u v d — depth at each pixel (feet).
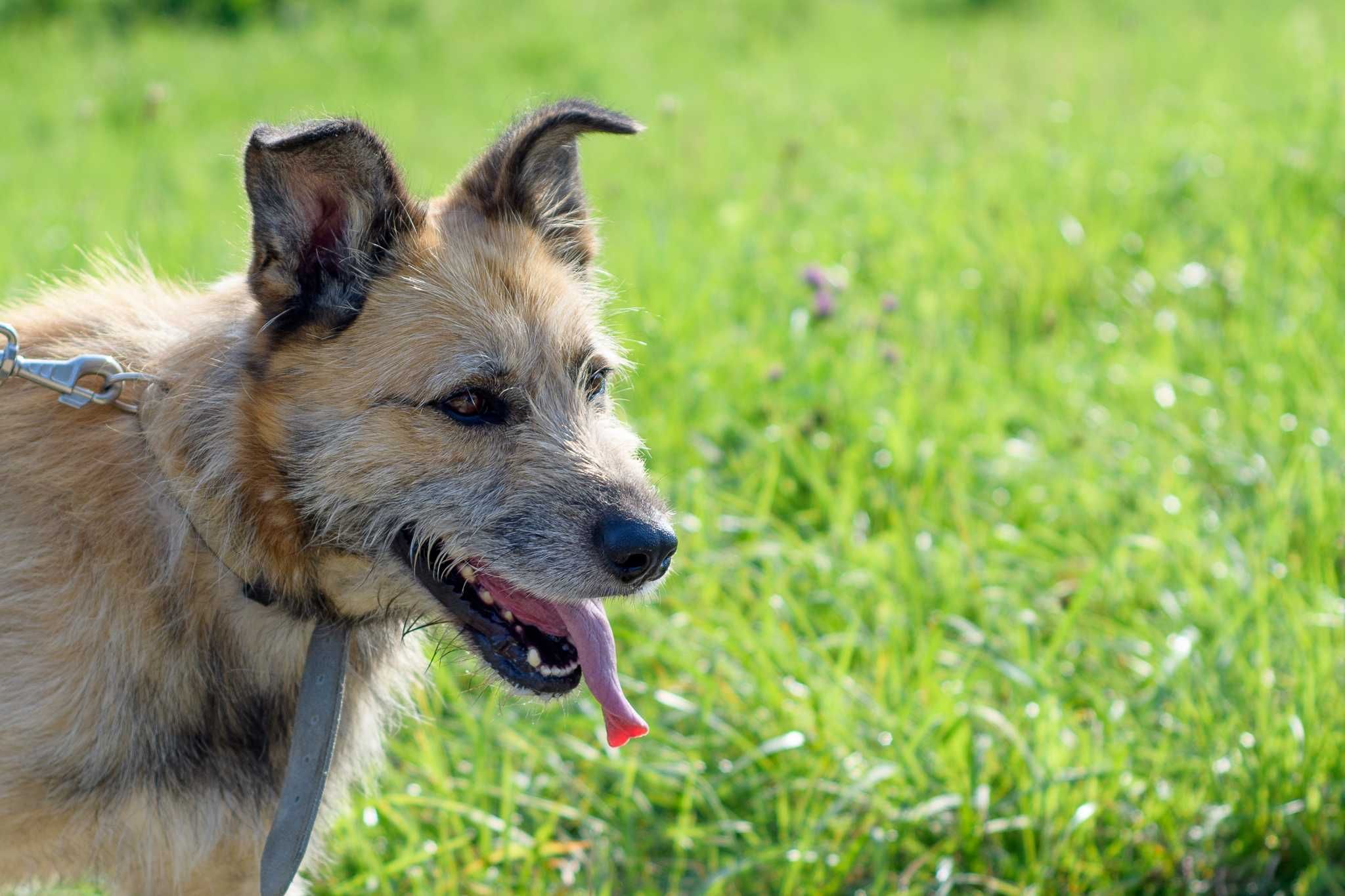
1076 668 14.70
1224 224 25.22
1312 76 36.73
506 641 10.55
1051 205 26.73
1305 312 21.18
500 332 10.28
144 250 22.72
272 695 10.77
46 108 39.06
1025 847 12.59
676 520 16.14
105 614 9.73
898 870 12.58
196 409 9.80
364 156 9.93
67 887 12.07
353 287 10.07
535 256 11.07
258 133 9.56
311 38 49.37
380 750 12.09
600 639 10.41
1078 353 21.03
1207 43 45.06
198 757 10.29
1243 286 22.45
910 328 21.48
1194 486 17.06
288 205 9.67
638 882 12.57
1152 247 24.95
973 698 14.32
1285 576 15.08
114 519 9.86
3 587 9.54
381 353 9.91
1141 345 21.33
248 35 50.37
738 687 14.11
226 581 10.19
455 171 31.65
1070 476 17.58
